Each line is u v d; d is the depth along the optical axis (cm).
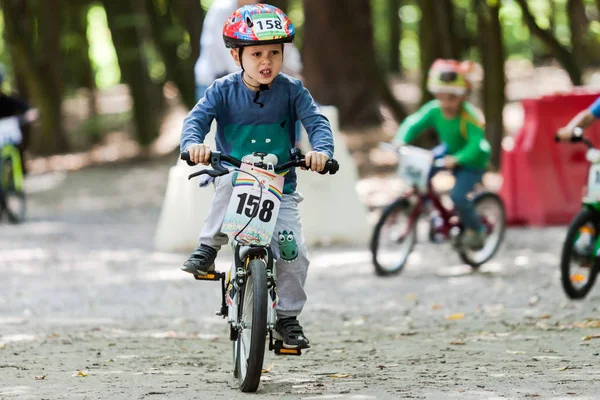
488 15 2341
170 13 3556
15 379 746
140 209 2481
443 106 1370
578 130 1098
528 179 1861
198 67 1526
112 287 1347
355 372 774
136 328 1039
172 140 3719
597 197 1105
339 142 1762
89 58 4197
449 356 840
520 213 1877
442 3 2470
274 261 709
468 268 1459
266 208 684
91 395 676
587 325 975
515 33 4012
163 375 764
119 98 4869
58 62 3688
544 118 1873
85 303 1221
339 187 1753
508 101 3738
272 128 709
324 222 1736
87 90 4594
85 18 4178
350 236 1745
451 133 1384
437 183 2462
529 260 1503
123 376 758
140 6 3494
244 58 687
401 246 1424
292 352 711
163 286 1352
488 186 2228
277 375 766
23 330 1016
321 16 3022
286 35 683
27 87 3772
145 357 854
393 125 3123
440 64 1376
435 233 1426
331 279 1385
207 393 685
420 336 966
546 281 1308
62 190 2878
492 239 1466
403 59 5372
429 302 1189
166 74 3594
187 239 1706
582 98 1875
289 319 717
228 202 703
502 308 1123
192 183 1708
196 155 670
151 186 2867
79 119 4372
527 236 1741
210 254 717
